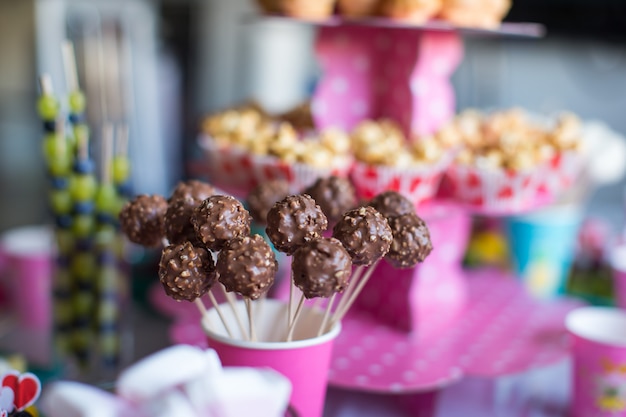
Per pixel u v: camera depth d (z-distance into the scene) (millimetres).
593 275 1099
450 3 890
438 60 944
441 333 857
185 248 545
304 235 546
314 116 959
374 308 888
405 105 941
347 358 779
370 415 715
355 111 973
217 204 546
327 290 522
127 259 811
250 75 2518
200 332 802
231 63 2512
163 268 546
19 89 2266
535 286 1036
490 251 1153
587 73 1838
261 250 528
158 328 859
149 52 2010
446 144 922
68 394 456
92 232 783
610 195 1705
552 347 827
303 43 2512
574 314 764
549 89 1884
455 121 1020
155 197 628
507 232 1071
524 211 900
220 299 777
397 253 587
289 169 842
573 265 1121
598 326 764
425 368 762
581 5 1637
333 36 947
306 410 598
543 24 1672
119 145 821
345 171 855
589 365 711
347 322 875
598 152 1050
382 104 971
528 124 1066
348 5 899
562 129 955
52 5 2047
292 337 630
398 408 730
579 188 1045
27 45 2189
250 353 578
